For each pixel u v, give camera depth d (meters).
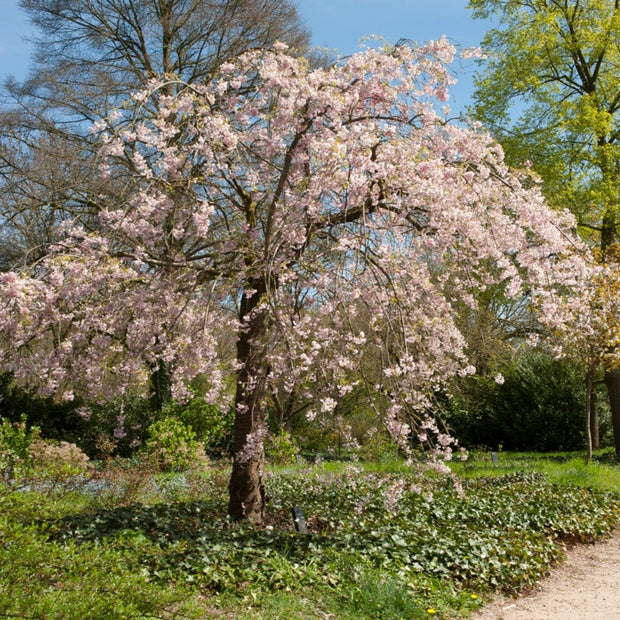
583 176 16.53
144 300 6.93
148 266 7.01
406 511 7.95
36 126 14.67
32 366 6.65
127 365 7.05
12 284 5.47
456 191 6.21
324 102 6.31
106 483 8.84
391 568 5.78
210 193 6.91
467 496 9.12
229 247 6.50
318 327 6.43
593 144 16.56
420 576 5.72
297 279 6.26
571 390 19.08
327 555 5.87
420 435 5.98
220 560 5.47
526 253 6.73
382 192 6.10
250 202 7.15
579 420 19.02
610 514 9.05
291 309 6.45
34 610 3.52
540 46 16.52
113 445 11.07
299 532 6.55
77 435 15.89
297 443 16.00
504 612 5.31
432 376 7.81
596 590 6.00
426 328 6.91
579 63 17.83
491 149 6.95
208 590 4.94
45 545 4.69
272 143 6.79
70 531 5.73
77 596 3.84
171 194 6.77
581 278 8.31
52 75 15.05
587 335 12.64
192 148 6.61
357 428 16.16
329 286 6.21
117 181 10.21
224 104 7.24
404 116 6.77
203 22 15.62
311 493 9.27
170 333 7.07
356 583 5.30
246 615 4.46
